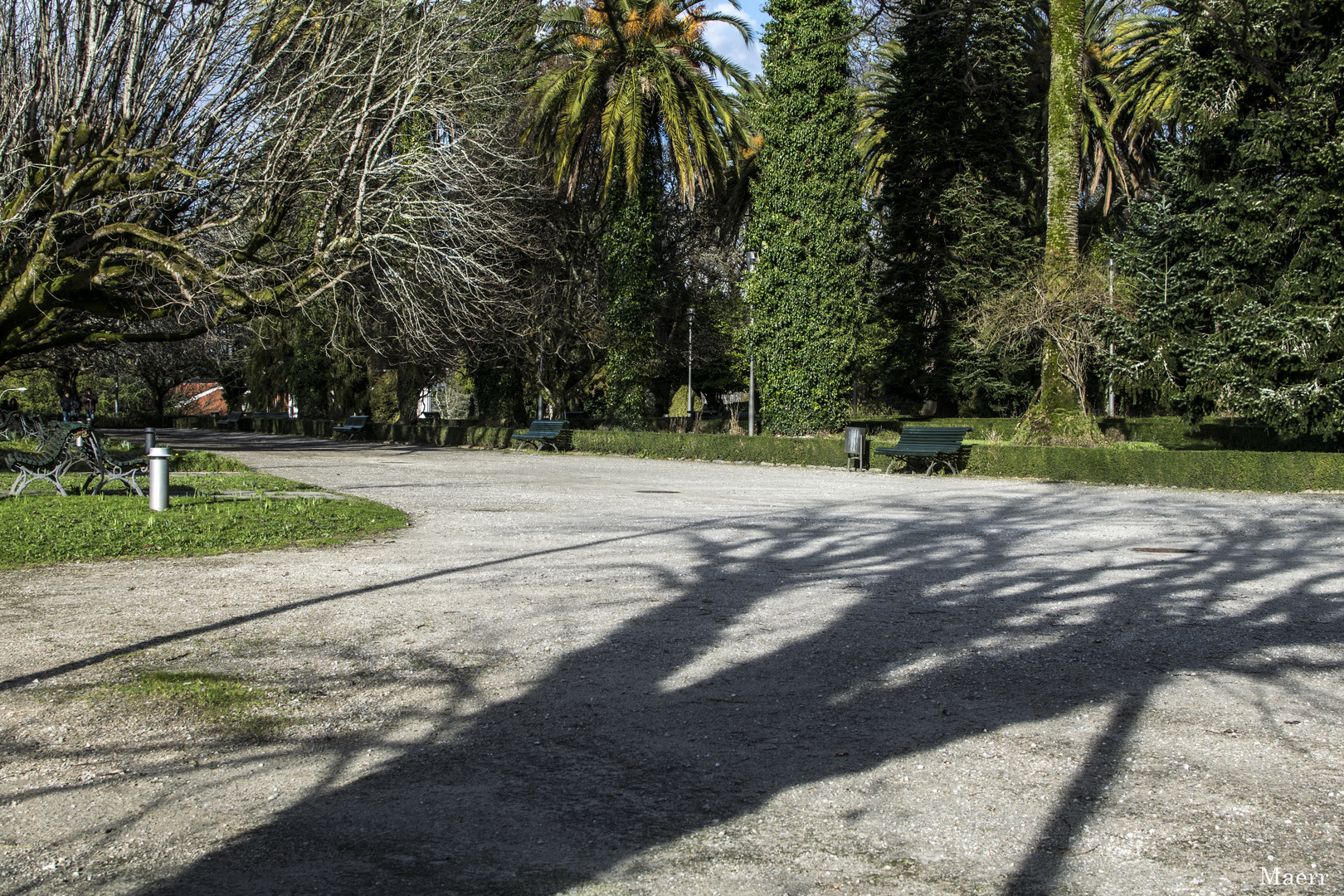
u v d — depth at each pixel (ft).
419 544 31.63
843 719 14.29
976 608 22.02
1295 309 56.75
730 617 20.89
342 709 14.70
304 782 11.95
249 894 9.15
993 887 9.27
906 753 12.91
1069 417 72.90
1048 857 9.91
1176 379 64.59
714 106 92.63
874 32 103.19
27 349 48.98
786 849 10.12
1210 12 60.70
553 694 15.48
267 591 23.52
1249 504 45.96
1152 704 15.02
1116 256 67.62
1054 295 73.46
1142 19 120.78
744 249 119.85
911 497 49.57
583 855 9.97
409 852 10.05
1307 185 57.52
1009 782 11.92
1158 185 68.03
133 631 19.26
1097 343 71.41
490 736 13.58
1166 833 10.44
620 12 91.15
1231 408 60.08
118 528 31.65
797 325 85.35
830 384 85.20
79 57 45.01
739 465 82.28
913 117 113.70
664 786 11.84
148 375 193.67
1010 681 16.21
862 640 18.98
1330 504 45.34
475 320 90.43
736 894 9.14
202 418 212.43
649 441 91.76
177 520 33.88
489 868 9.69
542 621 20.43
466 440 113.70
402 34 59.93
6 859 9.91
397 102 53.57
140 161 47.80
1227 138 62.75
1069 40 74.74
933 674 16.61
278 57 50.98
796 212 84.94
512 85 91.45
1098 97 128.26
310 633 19.24
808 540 32.78
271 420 164.55
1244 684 16.02
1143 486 57.31
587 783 11.92
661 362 120.57
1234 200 60.23
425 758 12.74
